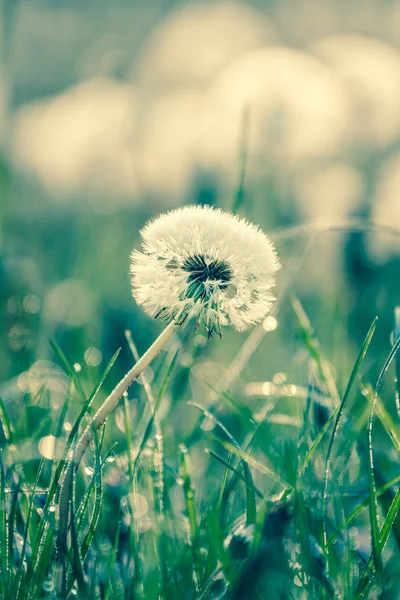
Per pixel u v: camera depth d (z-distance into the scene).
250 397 0.81
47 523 0.61
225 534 0.65
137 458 0.64
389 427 0.68
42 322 1.08
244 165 0.79
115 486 0.70
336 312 0.89
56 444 0.65
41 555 0.61
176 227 0.60
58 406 0.78
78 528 0.62
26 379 0.80
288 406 0.79
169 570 0.63
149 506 0.66
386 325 1.09
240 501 0.69
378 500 0.65
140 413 0.74
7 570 0.61
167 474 0.71
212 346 1.05
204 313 0.60
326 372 0.71
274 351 1.06
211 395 0.79
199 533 0.65
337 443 0.71
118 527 0.63
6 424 0.66
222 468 0.76
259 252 0.60
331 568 0.63
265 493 0.68
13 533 0.62
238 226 0.60
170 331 0.60
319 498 0.65
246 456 0.64
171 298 0.60
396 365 0.68
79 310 1.14
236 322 0.60
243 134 0.79
